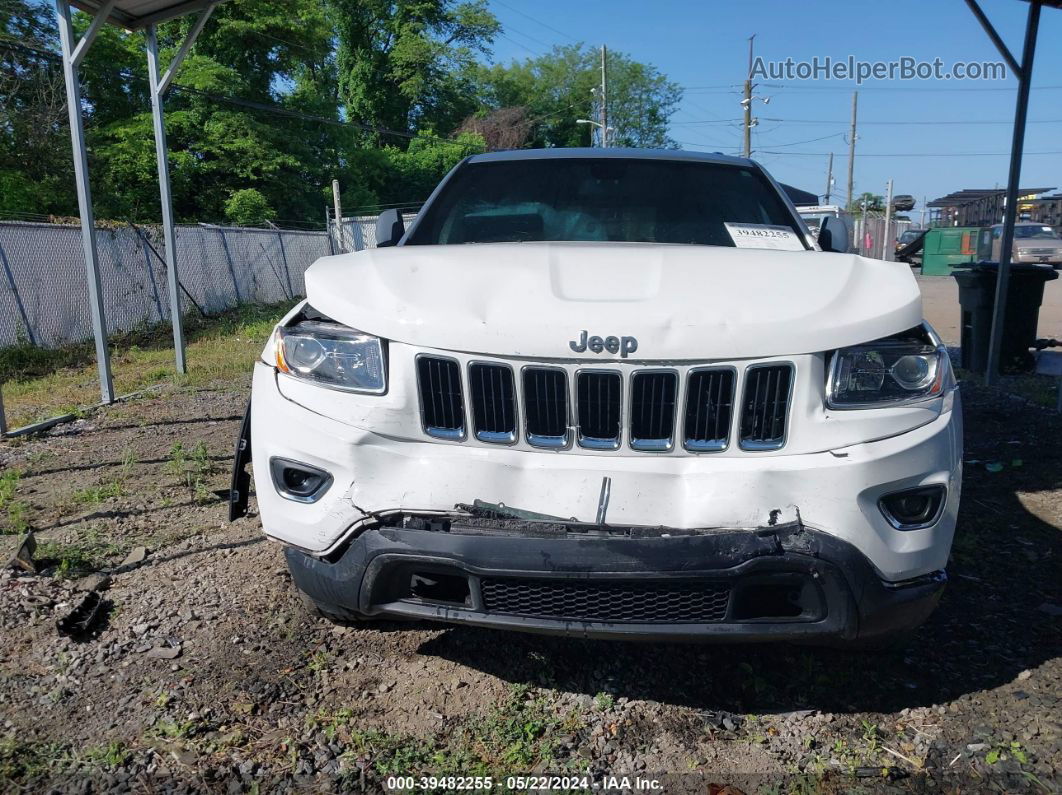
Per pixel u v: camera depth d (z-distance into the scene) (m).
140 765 2.41
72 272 12.76
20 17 22.20
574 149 4.29
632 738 2.58
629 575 2.32
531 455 2.49
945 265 32.38
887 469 2.41
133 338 13.27
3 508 4.53
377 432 2.54
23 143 21.25
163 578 3.62
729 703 2.77
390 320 2.55
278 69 31.53
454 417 2.52
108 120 26.83
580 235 3.71
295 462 2.62
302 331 2.73
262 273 19.05
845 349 2.47
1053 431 6.19
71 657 2.97
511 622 2.45
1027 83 7.63
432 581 2.54
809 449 2.43
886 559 2.41
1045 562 3.86
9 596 3.40
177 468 5.23
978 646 3.10
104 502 4.64
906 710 2.71
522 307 2.52
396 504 2.49
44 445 5.97
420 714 2.69
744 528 2.39
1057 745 2.52
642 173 4.06
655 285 2.64
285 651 3.04
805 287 2.65
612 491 2.43
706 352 2.41
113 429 6.50
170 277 8.90
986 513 4.52
